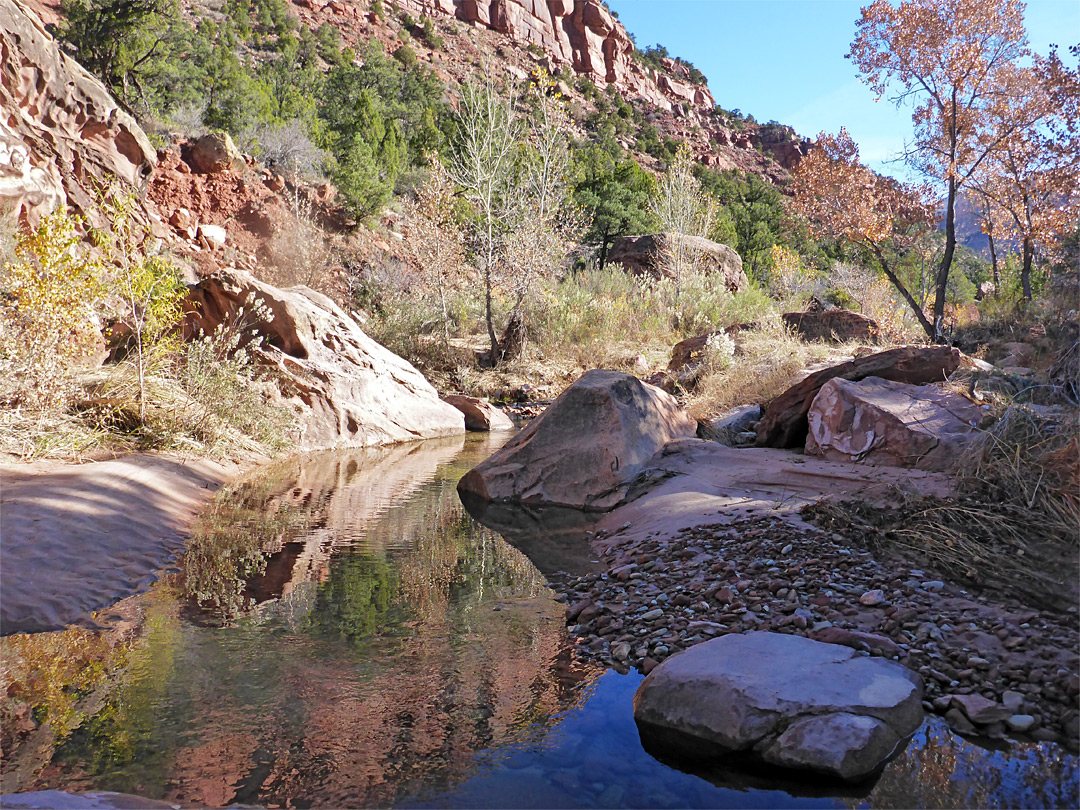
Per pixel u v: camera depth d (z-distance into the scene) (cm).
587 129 7925
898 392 596
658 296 1892
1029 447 428
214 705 259
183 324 878
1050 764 221
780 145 11681
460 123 1883
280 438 802
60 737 235
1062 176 1531
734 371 1025
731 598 343
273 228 2109
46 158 1052
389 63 6381
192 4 5922
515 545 485
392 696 270
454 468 785
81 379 675
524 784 215
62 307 613
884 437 546
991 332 1428
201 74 3459
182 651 305
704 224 2472
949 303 2456
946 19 1523
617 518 538
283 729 244
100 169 1135
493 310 1723
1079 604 311
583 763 228
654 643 314
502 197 1612
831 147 1689
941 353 652
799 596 340
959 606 318
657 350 1636
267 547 463
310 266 1988
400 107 4938
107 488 497
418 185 3200
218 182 2058
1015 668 267
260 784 211
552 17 9919
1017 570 346
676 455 651
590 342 1598
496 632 336
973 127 1603
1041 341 659
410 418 1018
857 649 284
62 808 190
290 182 2511
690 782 218
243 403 769
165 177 1941
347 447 902
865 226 1652
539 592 393
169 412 685
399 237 2723
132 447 624
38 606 336
